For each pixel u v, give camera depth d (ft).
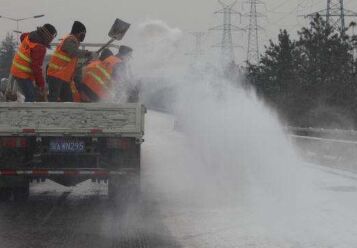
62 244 46.16
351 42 188.03
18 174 62.08
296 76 200.54
